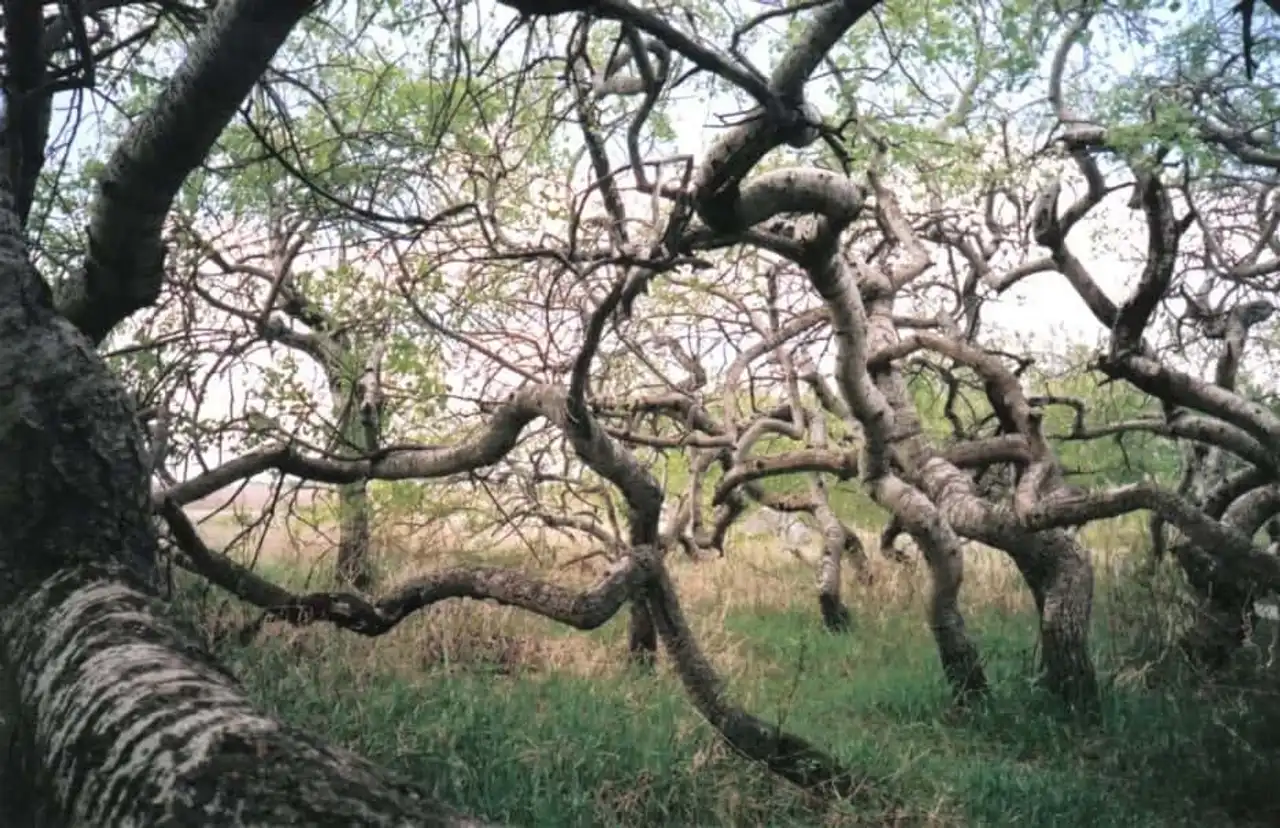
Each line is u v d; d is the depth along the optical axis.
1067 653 10.01
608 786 7.23
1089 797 7.85
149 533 3.62
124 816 2.01
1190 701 9.87
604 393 11.23
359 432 9.65
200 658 2.72
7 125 5.51
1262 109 7.88
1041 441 10.23
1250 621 11.18
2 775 2.50
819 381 13.79
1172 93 7.83
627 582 7.62
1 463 3.38
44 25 6.08
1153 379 9.05
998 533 10.13
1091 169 9.73
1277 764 8.56
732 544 17.97
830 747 8.48
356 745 7.32
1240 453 9.81
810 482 15.28
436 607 10.57
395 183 8.30
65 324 3.68
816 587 15.70
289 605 7.85
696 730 8.14
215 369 8.03
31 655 2.81
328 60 8.29
